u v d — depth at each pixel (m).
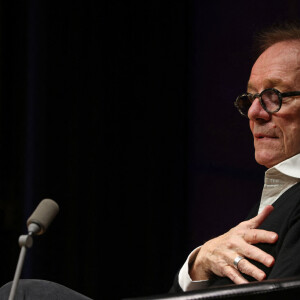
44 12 12.93
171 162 13.23
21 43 13.00
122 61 13.09
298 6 11.08
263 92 6.02
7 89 13.09
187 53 13.29
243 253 5.59
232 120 12.39
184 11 13.23
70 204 12.88
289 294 3.97
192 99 13.22
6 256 13.04
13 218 13.05
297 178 5.80
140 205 13.12
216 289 3.93
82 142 12.95
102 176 12.98
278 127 5.96
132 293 13.00
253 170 11.95
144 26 13.16
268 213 5.74
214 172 12.74
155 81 13.17
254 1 11.90
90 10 12.97
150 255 13.09
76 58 12.94
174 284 6.26
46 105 12.92
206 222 12.87
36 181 12.88
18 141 13.05
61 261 12.80
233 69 12.35
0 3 13.00
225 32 12.54
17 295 5.58
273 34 6.42
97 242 12.91
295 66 5.96
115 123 13.09
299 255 5.11
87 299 5.83
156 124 13.18
